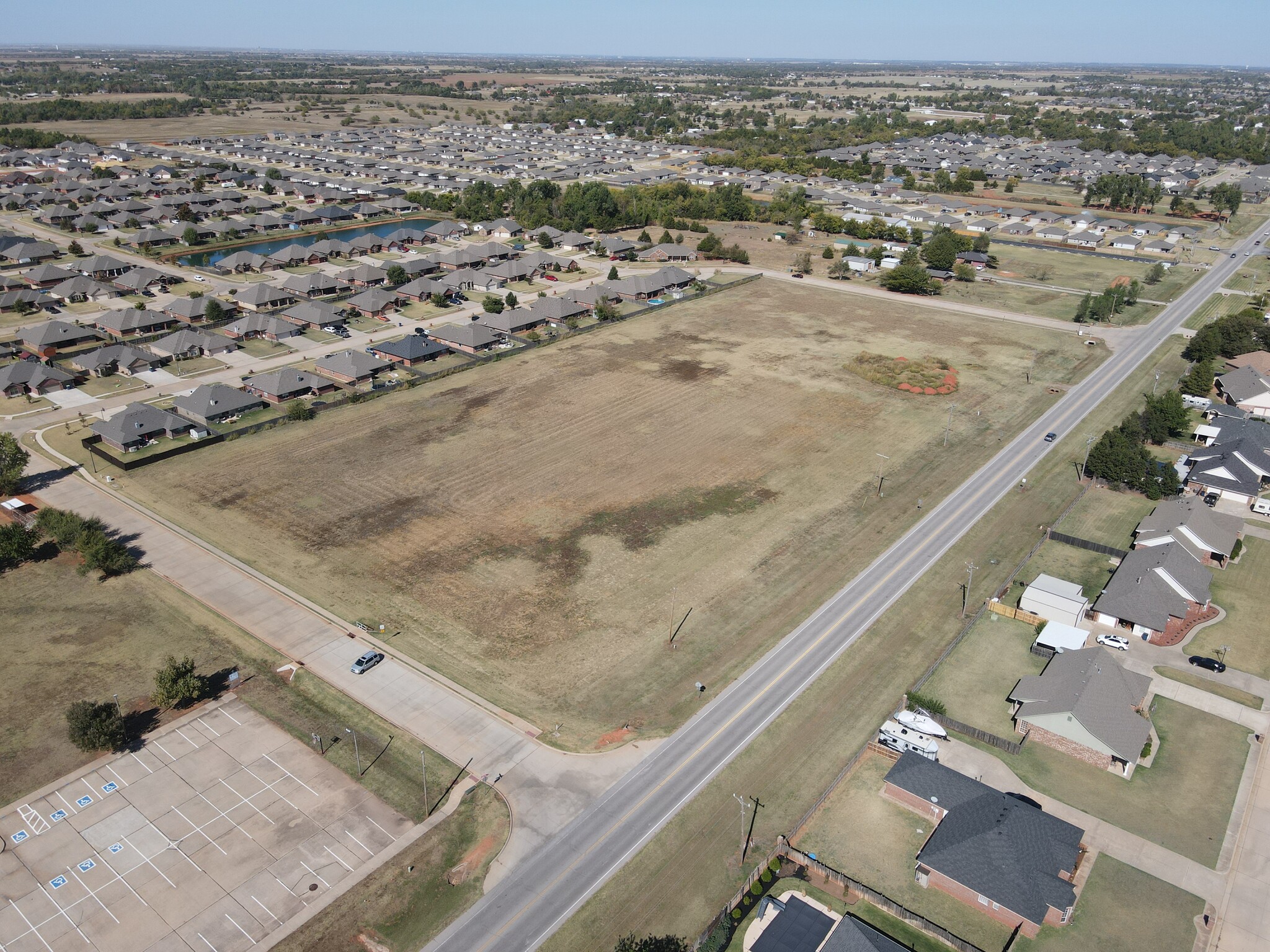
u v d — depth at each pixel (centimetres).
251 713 7081
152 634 7956
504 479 10881
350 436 12012
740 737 6919
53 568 8950
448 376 14300
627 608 8462
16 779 6369
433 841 5947
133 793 6281
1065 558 9550
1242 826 6178
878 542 9750
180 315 16188
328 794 6316
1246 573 9294
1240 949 5272
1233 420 12362
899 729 6969
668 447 11862
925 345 16312
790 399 13612
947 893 5669
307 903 5472
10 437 10306
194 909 5425
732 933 5338
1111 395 14062
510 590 8688
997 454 11950
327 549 9319
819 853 5953
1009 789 6500
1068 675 7244
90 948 5159
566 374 14462
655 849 5906
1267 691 7531
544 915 5412
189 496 10356
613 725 7000
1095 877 5762
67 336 15038
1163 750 6881
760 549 9525
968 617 8512
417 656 7738
